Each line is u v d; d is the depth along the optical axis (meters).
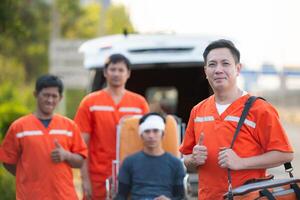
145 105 10.43
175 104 14.16
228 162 6.27
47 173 8.38
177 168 9.55
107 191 9.62
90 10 51.41
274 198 6.11
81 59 23.09
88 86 12.01
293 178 6.43
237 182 6.42
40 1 29.98
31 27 22.03
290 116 51.62
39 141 8.42
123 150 9.90
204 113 6.68
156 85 13.63
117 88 10.27
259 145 6.47
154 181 9.47
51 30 33.84
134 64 12.21
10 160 8.49
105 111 10.16
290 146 6.43
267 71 32.50
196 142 6.79
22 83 34.78
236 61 6.60
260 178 6.45
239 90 6.69
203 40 11.71
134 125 9.92
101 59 11.67
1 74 32.12
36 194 8.37
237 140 6.42
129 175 9.55
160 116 9.56
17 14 15.70
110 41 11.77
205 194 6.57
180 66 12.75
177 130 9.99
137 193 9.47
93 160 10.16
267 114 6.41
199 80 13.38
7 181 13.39
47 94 8.45
